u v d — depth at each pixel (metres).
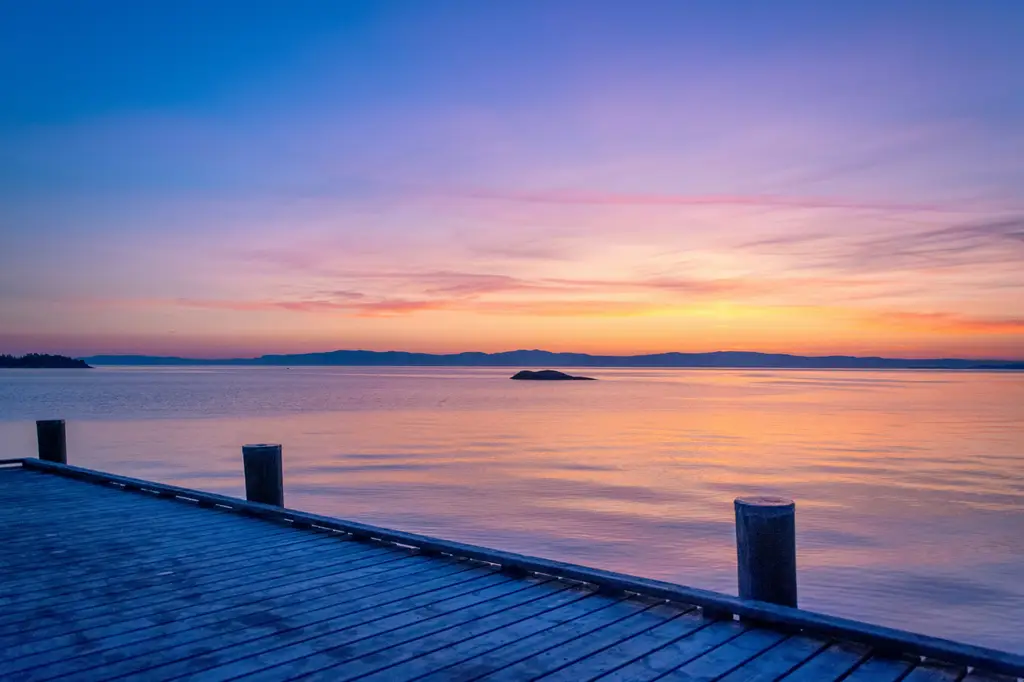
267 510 7.20
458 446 26.91
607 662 3.45
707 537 12.10
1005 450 25.88
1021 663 3.09
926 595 9.20
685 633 3.81
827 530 12.88
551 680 3.26
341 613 4.23
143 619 4.18
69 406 52.69
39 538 6.39
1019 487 17.64
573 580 4.80
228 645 3.75
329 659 3.54
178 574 5.16
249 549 5.90
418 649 3.65
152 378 162.75
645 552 11.13
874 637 3.50
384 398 69.25
